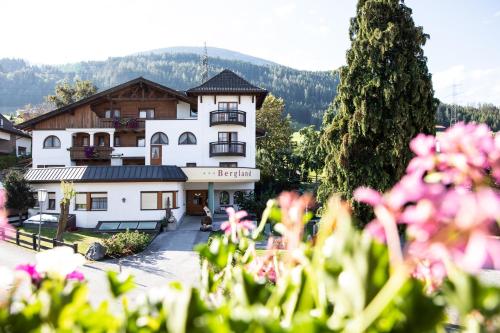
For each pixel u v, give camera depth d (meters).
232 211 2.15
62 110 34.94
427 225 0.81
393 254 0.91
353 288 0.92
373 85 17.86
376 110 17.73
